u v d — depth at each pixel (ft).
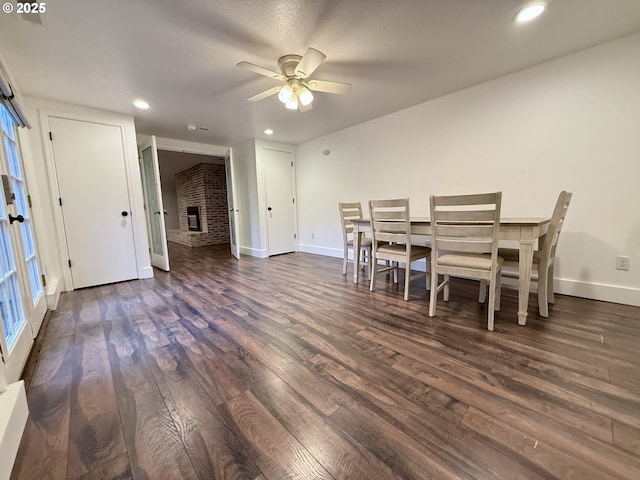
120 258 11.16
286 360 5.09
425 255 8.61
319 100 10.28
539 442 3.18
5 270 5.27
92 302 8.69
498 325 6.26
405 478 2.81
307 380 4.48
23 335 5.33
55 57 6.84
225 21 5.79
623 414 3.57
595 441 3.18
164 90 8.93
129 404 4.01
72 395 4.23
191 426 3.57
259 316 7.22
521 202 8.68
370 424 3.53
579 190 7.68
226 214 25.26
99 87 8.60
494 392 4.06
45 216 9.51
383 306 7.71
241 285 10.25
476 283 9.92
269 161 16.19
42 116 9.37
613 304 7.29
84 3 5.08
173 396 4.17
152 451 3.20
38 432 3.51
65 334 6.42
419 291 9.05
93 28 5.82
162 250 13.07
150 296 9.22
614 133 7.08
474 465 2.93
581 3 5.52
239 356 5.26
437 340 5.65
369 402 3.94
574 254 7.89
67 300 8.94
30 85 8.30
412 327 6.31
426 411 3.73
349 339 5.82
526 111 8.36
